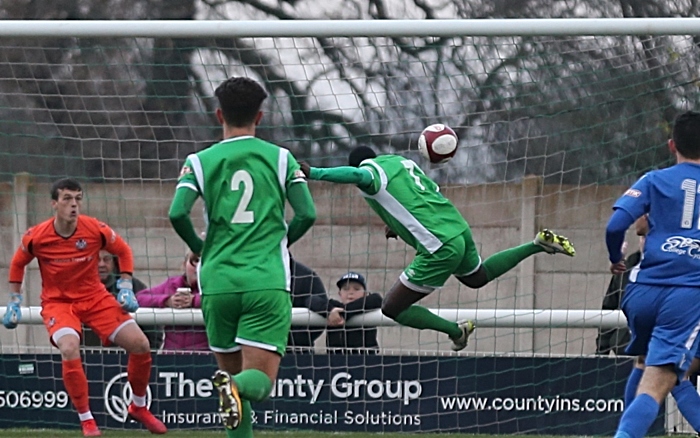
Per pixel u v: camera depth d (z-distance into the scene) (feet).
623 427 58.13
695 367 72.49
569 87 99.19
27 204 99.60
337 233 107.45
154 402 90.43
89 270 84.48
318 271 108.88
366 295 90.27
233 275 55.21
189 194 55.88
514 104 105.50
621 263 64.49
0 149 127.75
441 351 103.24
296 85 139.64
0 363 91.35
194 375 90.48
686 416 70.03
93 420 83.87
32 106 149.89
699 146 62.34
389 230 81.05
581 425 88.48
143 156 124.47
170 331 93.40
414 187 76.33
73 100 153.48
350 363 89.51
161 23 86.22
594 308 100.83
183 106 126.93
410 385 89.30
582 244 98.22
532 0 194.18
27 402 91.15
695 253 60.34
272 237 56.29
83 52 158.51
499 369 89.10
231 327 56.65
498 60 106.01
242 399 53.88
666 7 190.19
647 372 60.03
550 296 100.73
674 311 59.72
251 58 156.04
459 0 198.08
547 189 97.71
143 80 99.86
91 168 124.98
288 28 85.35
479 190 101.30
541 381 88.94
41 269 84.69
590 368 88.69
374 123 108.78
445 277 76.28
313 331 90.12
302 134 116.57
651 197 61.36
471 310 89.10
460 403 89.04
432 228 75.41
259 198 56.24
